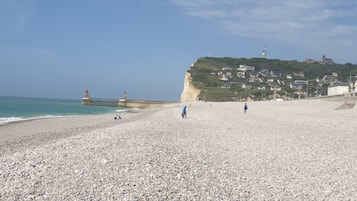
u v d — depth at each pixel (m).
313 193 11.77
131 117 61.03
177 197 10.54
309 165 15.80
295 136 25.84
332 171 14.72
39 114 79.56
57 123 47.22
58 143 19.44
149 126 30.11
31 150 17.50
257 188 12.15
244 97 192.88
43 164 14.02
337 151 19.45
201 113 62.91
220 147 20.39
